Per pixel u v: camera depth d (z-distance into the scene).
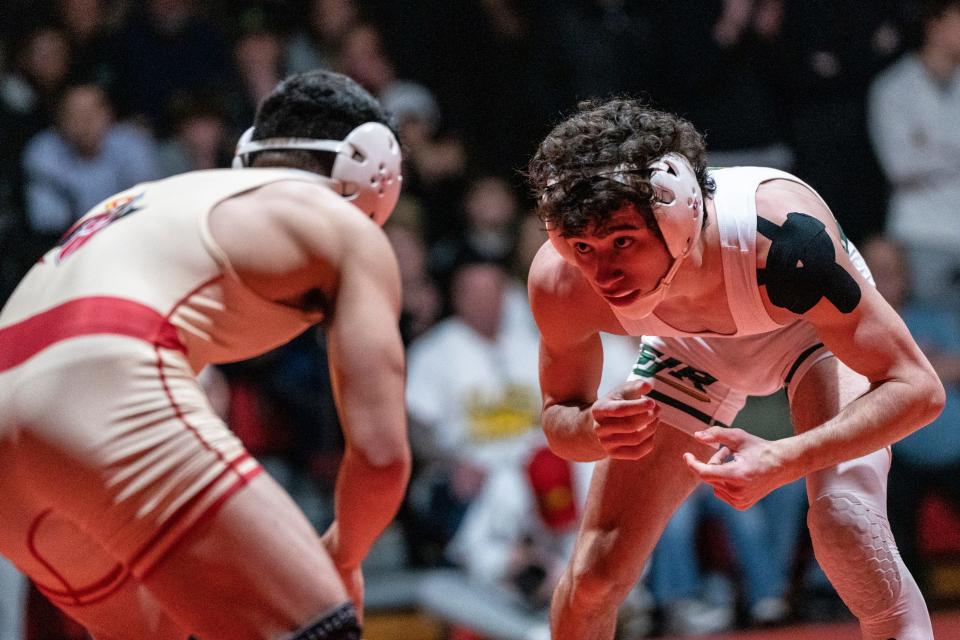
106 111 19.19
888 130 22.14
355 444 6.52
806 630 16.77
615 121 6.73
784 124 22.08
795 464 6.68
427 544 17.55
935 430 18.23
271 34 21.52
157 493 6.18
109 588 7.05
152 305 6.41
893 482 18.11
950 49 21.97
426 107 22.33
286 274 6.65
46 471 6.25
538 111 22.23
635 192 6.46
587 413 7.64
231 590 6.18
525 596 16.45
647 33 21.97
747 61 21.62
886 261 19.75
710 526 17.59
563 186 6.57
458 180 21.91
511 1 23.30
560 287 7.63
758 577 17.22
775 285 6.96
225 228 6.64
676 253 6.71
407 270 19.09
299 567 6.22
